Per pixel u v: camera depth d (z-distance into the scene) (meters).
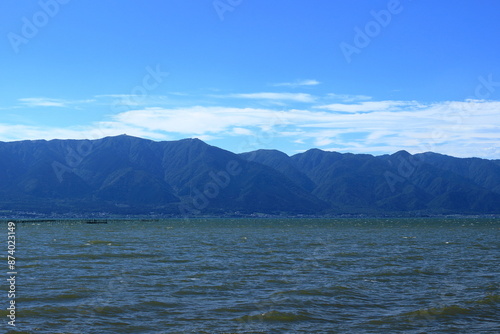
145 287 33.34
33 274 38.75
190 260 49.97
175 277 37.81
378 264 46.38
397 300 29.34
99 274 39.03
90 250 61.81
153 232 126.62
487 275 38.97
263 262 48.22
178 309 27.08
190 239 91.12
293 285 34.34
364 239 91.44
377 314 26.00
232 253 58.53
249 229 153.50
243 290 32.47
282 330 23.06
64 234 112.25
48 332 22.56
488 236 103.75
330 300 29.31
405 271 41.19
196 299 29.61
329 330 23.08
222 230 144.00
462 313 26.05
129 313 26.17
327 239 91.62
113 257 52.62
